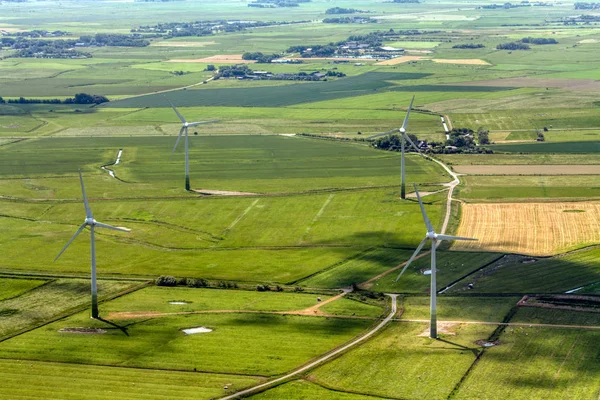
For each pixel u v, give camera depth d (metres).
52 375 155.62
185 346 168.12
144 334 175.00
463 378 151.00
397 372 154.38
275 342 170.00
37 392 148.62
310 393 147.12
